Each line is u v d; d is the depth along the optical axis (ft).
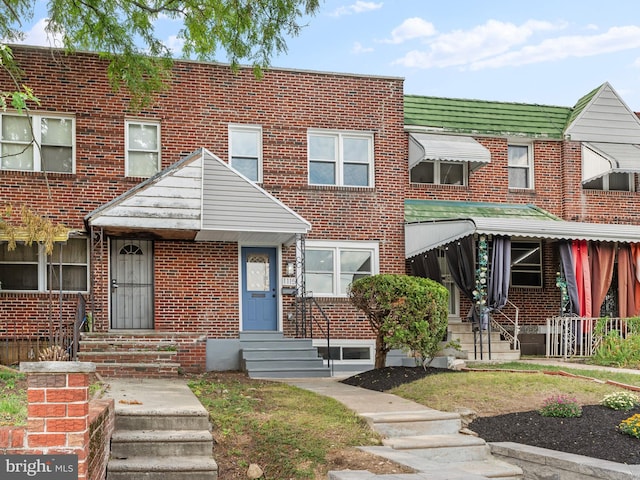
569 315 63.72
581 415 37.06
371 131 68.49
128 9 58.54
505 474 31.45
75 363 22.04
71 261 60.70
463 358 60.75
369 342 65.72
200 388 42.68
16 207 59.41
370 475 27.68
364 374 50.39
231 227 57.26
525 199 74.13
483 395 40.96
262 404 39.04
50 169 60.85
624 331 62.90
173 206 56.39
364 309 50.83
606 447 32.24
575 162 75.31
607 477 27.96
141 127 63.16
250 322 63.67
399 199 68.49
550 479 30.58
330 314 65.26
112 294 60.95
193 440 31.24
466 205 72.54
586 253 63.41
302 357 58.95
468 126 73.41
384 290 48.96
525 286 70.79
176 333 55.98
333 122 67.46
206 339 59.67
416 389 43.16
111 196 61.52
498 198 73.56
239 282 62.95
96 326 59.31
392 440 34.09
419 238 66.13
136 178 62.08
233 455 31.76
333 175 67.62
